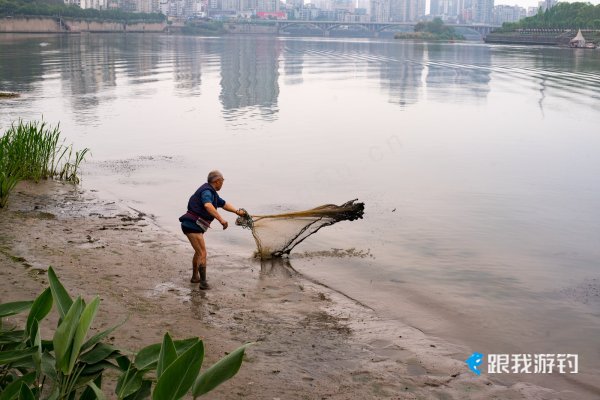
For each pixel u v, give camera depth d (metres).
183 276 8.91
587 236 11.30
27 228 10.72
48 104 29.44
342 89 41.09
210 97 34.69
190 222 8.42
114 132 22.47
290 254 10.03
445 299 8.28
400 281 8.92
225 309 7.79
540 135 23.64
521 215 12.68
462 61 80.69
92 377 3.15
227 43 149.50
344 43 169.38
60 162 16.92
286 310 7.84
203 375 2.73
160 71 54.66
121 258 9.48
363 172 16.61
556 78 53.25
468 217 12.43
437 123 26.48
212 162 17.59
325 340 6.98
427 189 14.84
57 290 3.22
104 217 11.81
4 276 8.25
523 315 7.79
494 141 22.11
